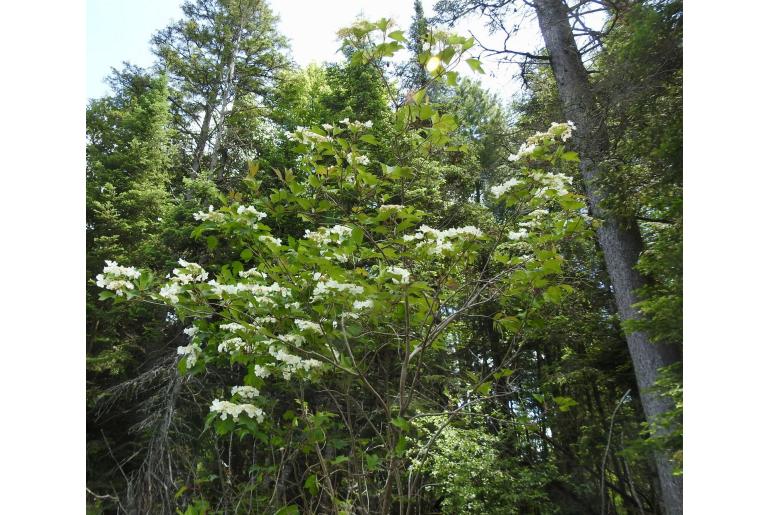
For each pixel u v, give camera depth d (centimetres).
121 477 716
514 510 598
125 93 1236
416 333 355
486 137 820
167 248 841
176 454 602
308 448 336
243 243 294
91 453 701
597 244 740
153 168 1037
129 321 843
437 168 802
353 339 331
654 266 389
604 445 658
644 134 442
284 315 286
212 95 1282
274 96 1338
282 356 278
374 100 943
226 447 590
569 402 308
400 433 301
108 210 884
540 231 313
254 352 294
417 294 311
